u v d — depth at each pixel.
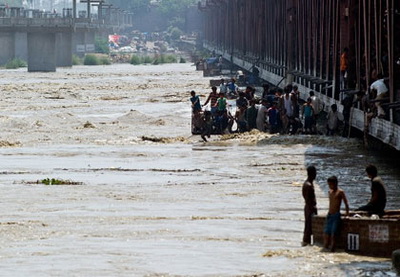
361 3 82.25
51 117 122.06
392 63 67.44
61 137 102.88
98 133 106.81
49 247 48.34
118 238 50.47
